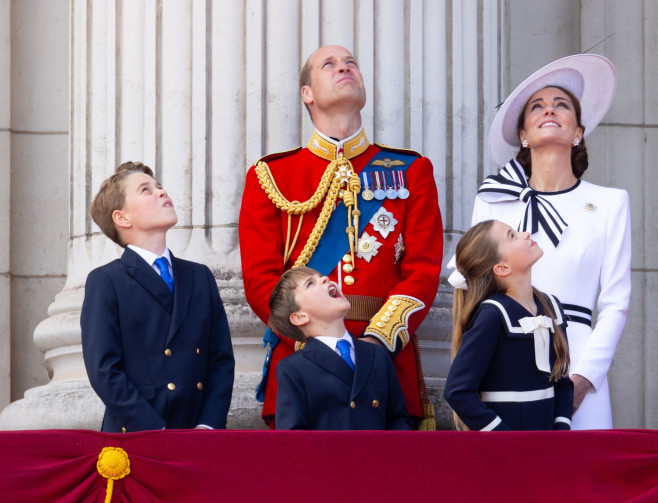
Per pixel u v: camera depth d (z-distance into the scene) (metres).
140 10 23.78
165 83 23.33
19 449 14.46
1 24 29.09
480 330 16.20
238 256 22.61
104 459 14.44
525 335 16.31
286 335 17.52
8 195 28.66
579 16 30.09
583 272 18.50
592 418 17.75
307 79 20.48
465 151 24.12
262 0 23.28
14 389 28.39
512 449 14.63
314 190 19.91
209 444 14.57
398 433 14.62
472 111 24.36
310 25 23.30
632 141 29.62
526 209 18.92
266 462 14.51
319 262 19.34
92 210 18.34
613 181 29.47
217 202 22.83
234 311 21.83
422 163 20.25
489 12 25.17
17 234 28.80
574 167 19.91
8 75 29.02
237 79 23.09
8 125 28.88
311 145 20.31
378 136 23.36
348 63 20.34
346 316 18.83
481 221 18.92
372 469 14.52
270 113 23.08
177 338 17.11
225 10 23.19
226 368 17.61
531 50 29.97
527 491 14.56
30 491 14.38
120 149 23.66
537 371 16.31
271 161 20.42
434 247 19.61
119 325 17.03
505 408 16.20
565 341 16.80
